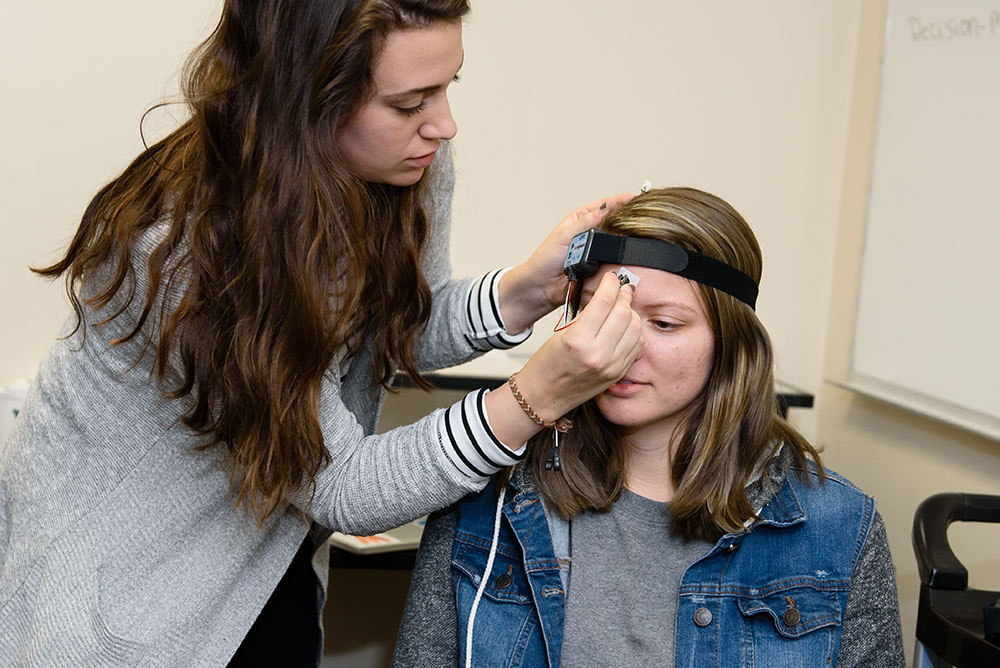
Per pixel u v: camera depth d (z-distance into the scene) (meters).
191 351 0.89
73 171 1.87
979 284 1.71
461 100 2.02
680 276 1.02
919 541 1.19
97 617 0.93
